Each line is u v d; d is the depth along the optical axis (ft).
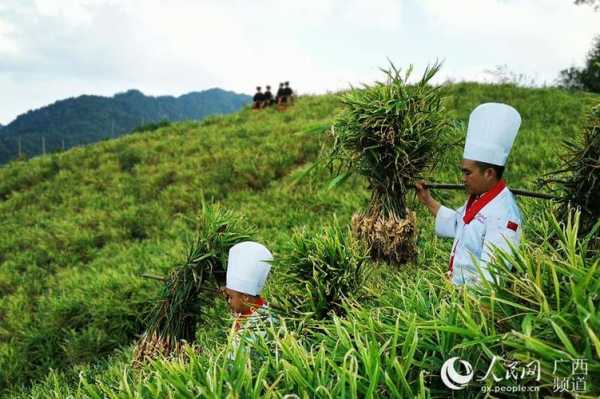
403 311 6.48
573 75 78.95
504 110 7.73
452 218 9.16
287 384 5.42
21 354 22.27
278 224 29.07
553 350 4.36
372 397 4.92
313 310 9.29
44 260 34.76
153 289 22.49
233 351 6.48
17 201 50.70
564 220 8.64
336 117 10.39
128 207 40.86
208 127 65.26
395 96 9.78
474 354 5.45
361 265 9.96
